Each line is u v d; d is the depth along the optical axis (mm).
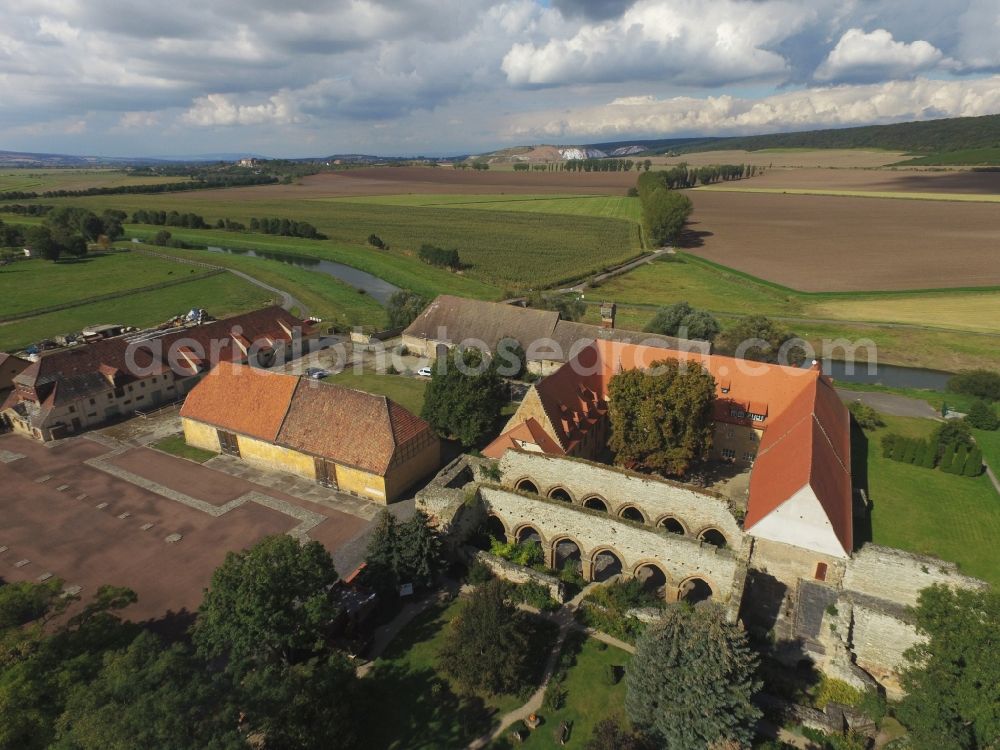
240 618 38312
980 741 35062
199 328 101000
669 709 34938
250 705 30969
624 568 51906
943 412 85062
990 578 52656
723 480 67312
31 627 37156
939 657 36688
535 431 63719
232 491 67250
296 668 37531
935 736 34469
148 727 26391
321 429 67938
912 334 118438
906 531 59031
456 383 72250
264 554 40969
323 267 198250
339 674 37719
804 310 136375
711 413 63750
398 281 173500
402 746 37469
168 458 74375
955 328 120188
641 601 48750
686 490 53469
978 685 35156
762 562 50469
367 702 39906
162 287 161500
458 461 63688
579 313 119000
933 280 155000
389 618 48375
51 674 33094
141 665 32062
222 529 60625
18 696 30953
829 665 43062
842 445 61562
